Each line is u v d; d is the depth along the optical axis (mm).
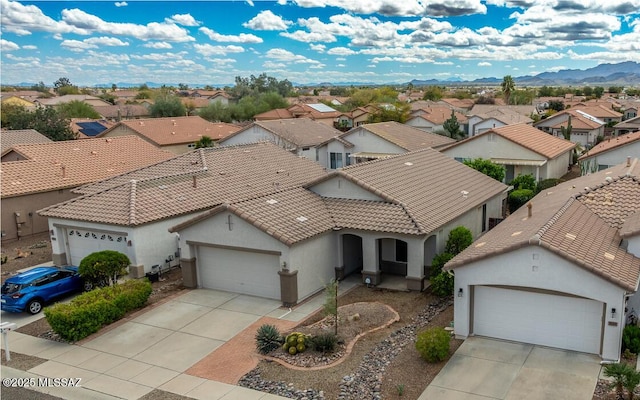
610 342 15320
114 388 15383
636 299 17109
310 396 14352
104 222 25062
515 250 16312
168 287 23953
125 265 22703
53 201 35250
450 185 28891
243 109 103125
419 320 19078
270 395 14547
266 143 38781
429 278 23047
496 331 17359
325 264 23047
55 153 38969
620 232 17984
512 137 44781
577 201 21625
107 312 19625
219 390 14969
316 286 22531
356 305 20344
